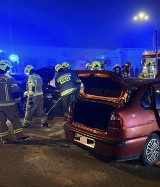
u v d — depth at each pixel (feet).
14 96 19.80
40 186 13.10
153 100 15.44
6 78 19.42
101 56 94.07
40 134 22.04
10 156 16.93
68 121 17.15
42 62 103.35
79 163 15.88
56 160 16.31
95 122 15.88
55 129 23.77
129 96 15.03
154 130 15.21
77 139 16.19
